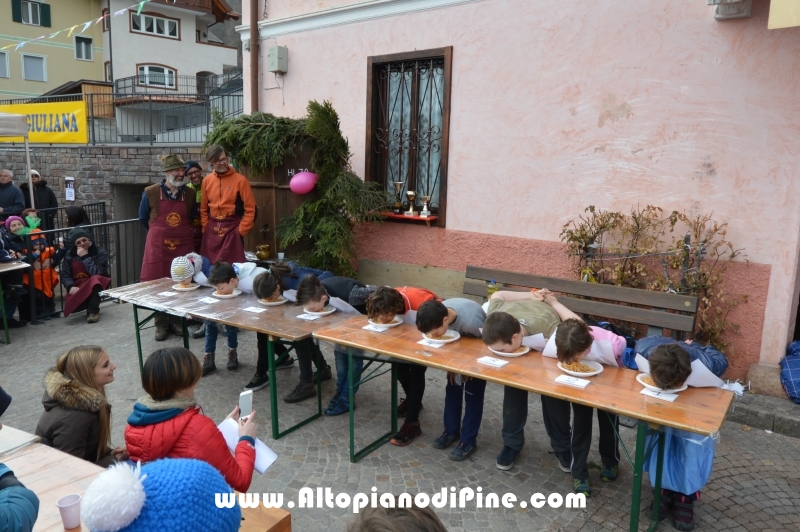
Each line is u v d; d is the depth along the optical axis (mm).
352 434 3742
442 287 6352
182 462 1518
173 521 1344
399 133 6719
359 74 6801
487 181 5898
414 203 6559
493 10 5672
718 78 4547
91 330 6598
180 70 25438
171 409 2338
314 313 4398
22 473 2268
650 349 3225
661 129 4840
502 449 3920
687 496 3084
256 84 7703
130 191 14078
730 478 3580
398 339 3742
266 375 4953
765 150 4406
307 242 6707
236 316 4309
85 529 1896
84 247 6965
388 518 1167
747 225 4523
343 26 6848
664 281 4754
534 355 3504
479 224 6012
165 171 6098
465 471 3682
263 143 6418
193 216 6406
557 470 3697
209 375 5262
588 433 3344
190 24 25484
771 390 4414
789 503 3324
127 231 10500
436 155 6453
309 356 4707
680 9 4660
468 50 5887
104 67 25000
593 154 5211
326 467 3725
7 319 6512
